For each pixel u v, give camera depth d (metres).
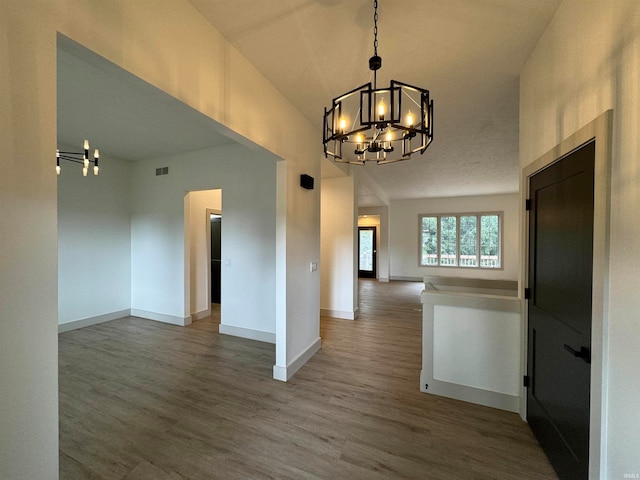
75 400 2.46
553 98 1.78
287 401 2.46
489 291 3.61
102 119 3.20
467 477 1.68
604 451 1.28
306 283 3.30
